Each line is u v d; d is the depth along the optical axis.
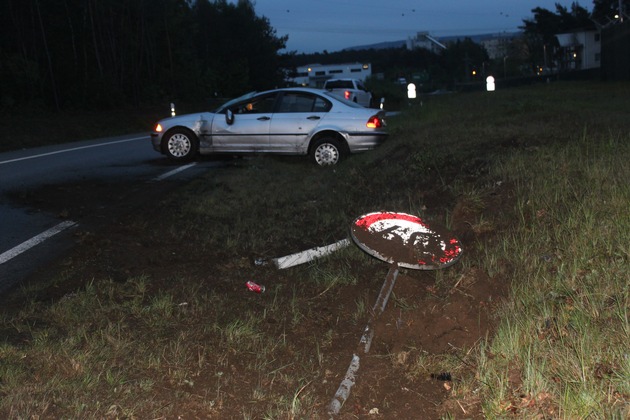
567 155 7.68
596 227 5.28
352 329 4.68
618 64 33.91
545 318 4.09
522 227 5.86
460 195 7.30
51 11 33.59
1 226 7.54
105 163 13.03
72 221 7.73
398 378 3.93
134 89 38.50
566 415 3.13
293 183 10.12
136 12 39.84
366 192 8.81
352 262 6.05
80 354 4.04
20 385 3.64
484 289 4.91
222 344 4.36
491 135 10.20
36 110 30.16
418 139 11.02
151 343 4.33
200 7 65.00
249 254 6.52
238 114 12.68
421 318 4.61
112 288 5.32
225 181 10.28
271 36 71.38
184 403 3.59
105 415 3.42
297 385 3.87
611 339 3.66
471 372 3.82
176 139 12.85
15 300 5.16
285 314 4.94
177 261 6.25
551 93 22.97
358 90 28.64
